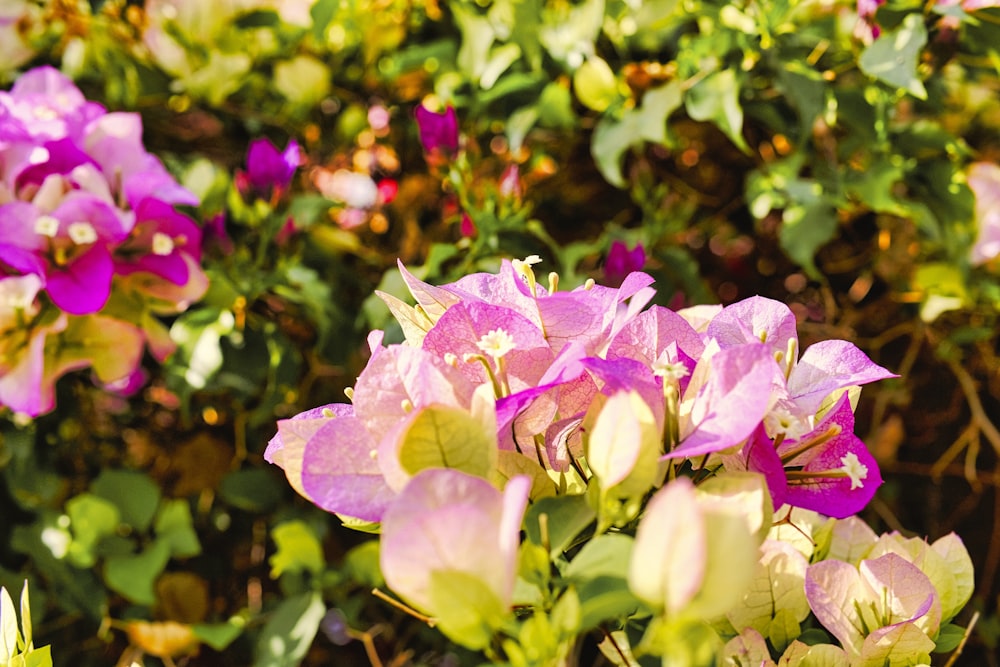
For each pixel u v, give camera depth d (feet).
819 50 3.35
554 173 3.89
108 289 2.93
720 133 3.79
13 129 2.99
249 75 3.81
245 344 3.48
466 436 1.90
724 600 1.73
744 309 2.19
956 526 3.95
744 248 4.03
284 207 3.65
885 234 3.83
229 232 3.60
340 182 4.18
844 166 3.49
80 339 3.14
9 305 2.85
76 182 2.98
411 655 3.77
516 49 3.55
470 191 3.43
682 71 3.33
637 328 2.10
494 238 3.37
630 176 3.93
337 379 3.86
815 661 2.11
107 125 3.21
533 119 3.49
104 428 3.91
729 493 1.91
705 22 3.39
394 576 1.78
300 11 3.81
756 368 1.95
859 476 2.05
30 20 3.71
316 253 3.78
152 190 3.08
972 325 3.82
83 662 3.77
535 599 1.89
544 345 2.04
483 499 1.83
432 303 2.13
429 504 1.82
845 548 2.33
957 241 3.54
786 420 2.04
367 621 3.86
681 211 3.73
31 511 3.72
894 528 3.78
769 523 1.92
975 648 3.80
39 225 2.84
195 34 3.65
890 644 2.09
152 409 3.92
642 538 1.73
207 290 3.36
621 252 3.22
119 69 3.77
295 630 3.39
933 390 3.97
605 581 1.84
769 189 3.41
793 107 3.34
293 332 3.77
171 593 3.70
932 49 3.19
